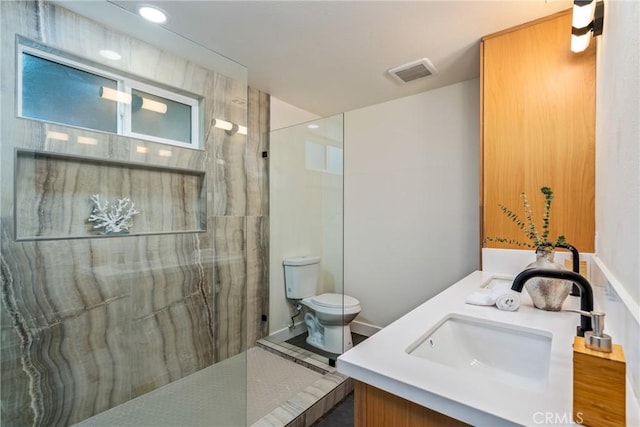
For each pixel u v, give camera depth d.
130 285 1.86
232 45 1.99
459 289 1.50
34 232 1.52
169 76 2.01
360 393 0.76
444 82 2.53
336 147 2.65
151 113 1.94
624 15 0.78
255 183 2.70
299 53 2.10
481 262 1.92
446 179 2.60
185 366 2.12
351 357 0.79
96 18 1.69
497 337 1.07
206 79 2.20
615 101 0.92
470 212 2.49
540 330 0.99
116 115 1.79
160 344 1.99
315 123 2.72
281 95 2.81
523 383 0.97
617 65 0.89
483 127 1.91
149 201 1.96
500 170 1.85
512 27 1.79
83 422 1.66
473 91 2.47
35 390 1.52
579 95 1.64
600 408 0.52
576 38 1.47
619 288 0.77
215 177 2.29
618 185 0.84
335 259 2.68
